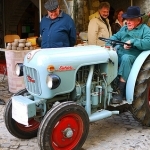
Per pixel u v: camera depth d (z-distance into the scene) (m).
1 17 9.96
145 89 3.88
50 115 3.07
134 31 3.97
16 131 3.65
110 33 5.45
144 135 3.89
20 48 5.61
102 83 3.70
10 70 5.73
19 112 3.29
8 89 6.15
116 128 4.12
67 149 3.30
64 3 6.64
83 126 3.34
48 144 3.08
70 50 3.49
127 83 3.82
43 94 3.24
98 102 3.65
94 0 7.05
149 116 4.04
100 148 3.53
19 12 9.91
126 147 3.55
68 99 3.54
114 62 3.72
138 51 3.97
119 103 3.77
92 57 3.49
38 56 3.26
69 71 3.32
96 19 5.31
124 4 7.66
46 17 4.73
